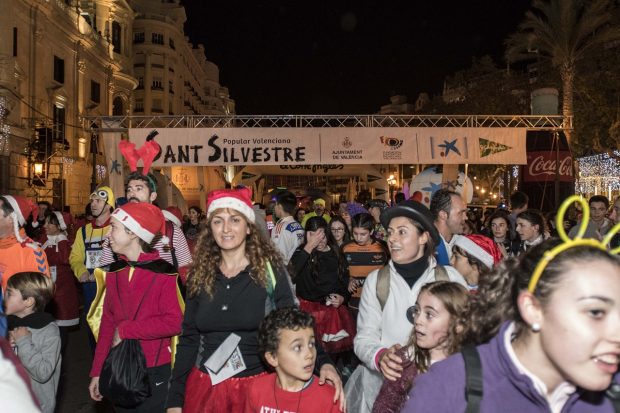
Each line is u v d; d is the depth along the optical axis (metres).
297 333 2.72
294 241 7.11
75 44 29.97
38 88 25.77
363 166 20.27
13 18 23.44
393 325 3.26
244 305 3.09
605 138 24.89
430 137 15.66
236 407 2.98
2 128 21.80
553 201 16.14
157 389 3.49
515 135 15.88
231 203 3.12
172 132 14.95
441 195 4.19
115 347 3.43
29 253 4.53
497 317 1.58
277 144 15.25
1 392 1.07
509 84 31.98
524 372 1.46
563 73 22.03
